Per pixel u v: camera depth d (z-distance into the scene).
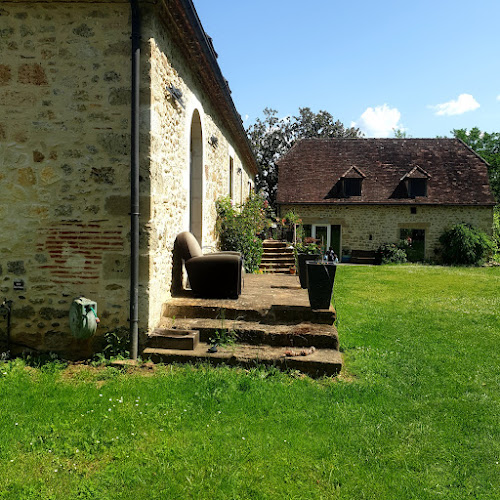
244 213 10.40
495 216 22.02
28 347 4.81
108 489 2.51
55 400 3.57
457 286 11.96
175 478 2.62
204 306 5.30
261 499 2.46
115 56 4.57
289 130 30.86
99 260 4.71
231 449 2.92
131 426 3.16
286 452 2.93
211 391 3.80
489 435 3.30
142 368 4.39
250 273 9.89
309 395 3.87
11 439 2.95
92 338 4.75
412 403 3.84
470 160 21.81
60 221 4.72
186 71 6.11
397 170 21.61
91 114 4.64
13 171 4.73
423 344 5.84
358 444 3.08
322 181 21.52
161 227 5.07
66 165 4.69
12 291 4.80
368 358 5.07
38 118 4.68
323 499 2.50
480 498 2.55
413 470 2.83
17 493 2.43
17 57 4.65
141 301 4.69
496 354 5.42
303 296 6.14
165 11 4.71
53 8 4.57
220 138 9.38
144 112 4.55
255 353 4.59
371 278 13.66
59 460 2.75
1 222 4.78
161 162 4.97
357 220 20.69
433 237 20.42
